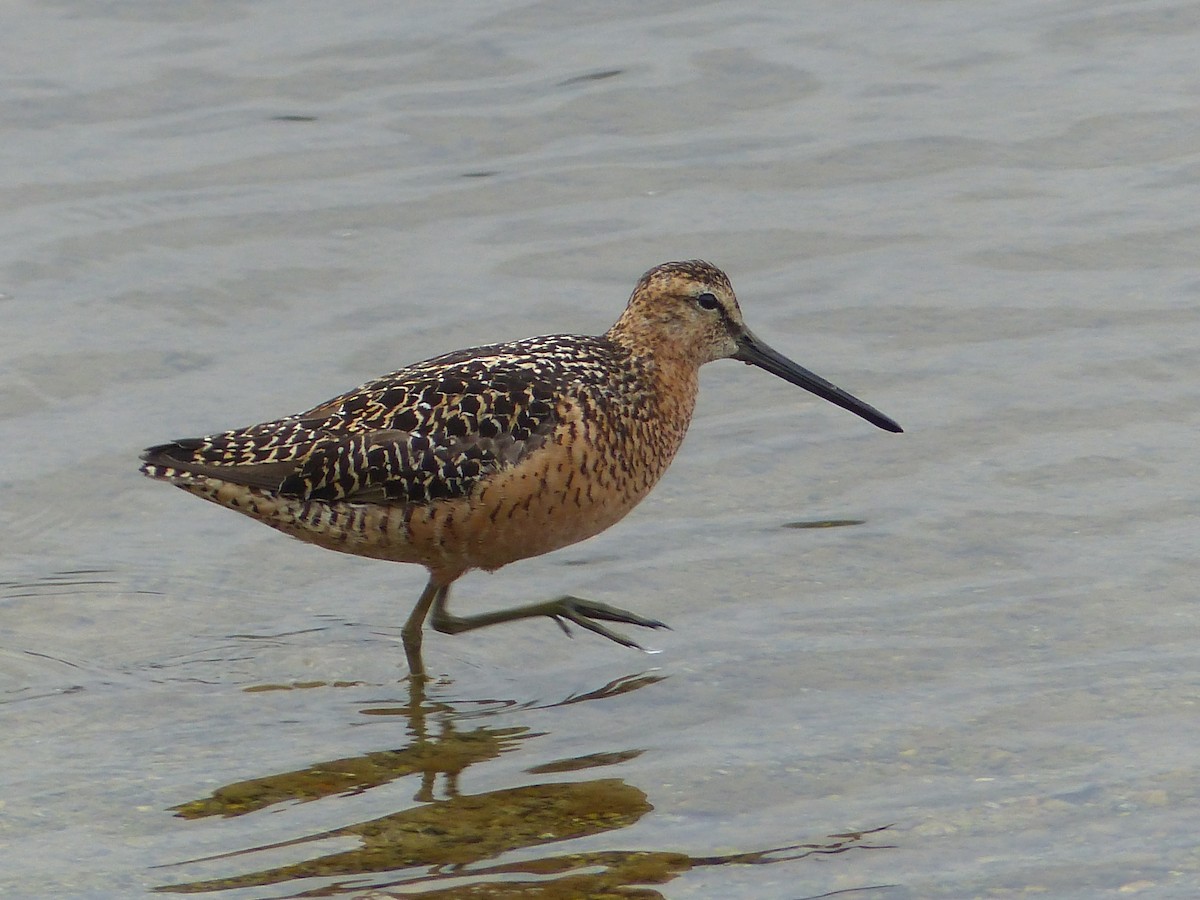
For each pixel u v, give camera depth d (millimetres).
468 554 11492
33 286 16297
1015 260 16188
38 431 14289
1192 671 10500
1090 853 8742
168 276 16422
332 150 18609
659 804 9531
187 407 14523
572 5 21375
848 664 10945
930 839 8992
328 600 12492
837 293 15938
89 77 19984
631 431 11766
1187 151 17734
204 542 13156
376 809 9602
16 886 8867
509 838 9234
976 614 11406
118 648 11719
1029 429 13711
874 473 13398
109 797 9805
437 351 15195
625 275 16344
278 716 10859
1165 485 12781
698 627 11633
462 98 19531
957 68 19672
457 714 10836
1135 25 20406
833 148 18234
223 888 8812
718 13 21219
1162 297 15406
